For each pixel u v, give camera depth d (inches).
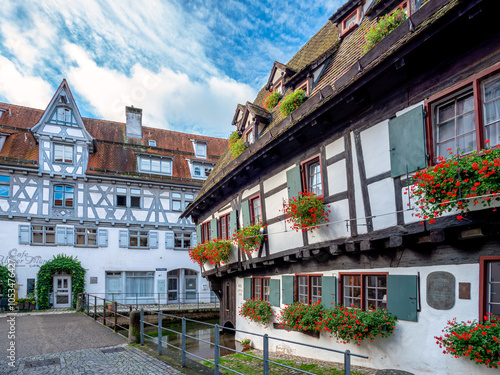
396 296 218.2
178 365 245.8
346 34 350.0
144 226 833.5
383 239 219.0
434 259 199.6
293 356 319.6
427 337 199.0
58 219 745.0
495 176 144.6
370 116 233.9
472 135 177.3
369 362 237.3
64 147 772.6
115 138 907.4
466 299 181.6
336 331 242.7
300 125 277.4
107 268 779.4
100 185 800.9
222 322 517.3
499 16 162.6
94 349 303.4
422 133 193.8
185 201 890.7
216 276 524.7
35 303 682.2
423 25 187.9
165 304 818.8
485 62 169.8
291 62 476.4
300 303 299.7
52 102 765.9
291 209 274.4
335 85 262.5
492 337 157.3
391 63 200.4
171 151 941.8
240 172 388.8
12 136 764.0
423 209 178.2
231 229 431.5
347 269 264.1
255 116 415.2
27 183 728.3
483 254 175.9
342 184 254.4
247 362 308.3
